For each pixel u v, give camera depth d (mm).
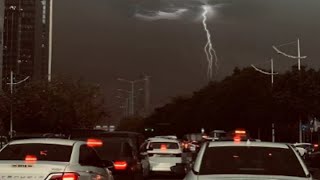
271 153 8734
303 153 43594
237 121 74312
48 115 61438
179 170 11148
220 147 8891
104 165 12000
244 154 8695
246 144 8977
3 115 60406
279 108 64125
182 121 112125
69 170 9797
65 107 63562
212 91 86875
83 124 67688
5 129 61750
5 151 10773
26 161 9961
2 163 9875
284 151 8820
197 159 8656
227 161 8516
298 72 62781
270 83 71688
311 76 62156
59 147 10766
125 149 17141
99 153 16766
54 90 63250
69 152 10578
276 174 8258
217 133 59844
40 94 62062
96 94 70125
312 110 61125
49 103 61969
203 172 8297
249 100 72125
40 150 10664
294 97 61688
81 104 67250
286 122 66000
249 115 70125
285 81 63969
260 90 72000
